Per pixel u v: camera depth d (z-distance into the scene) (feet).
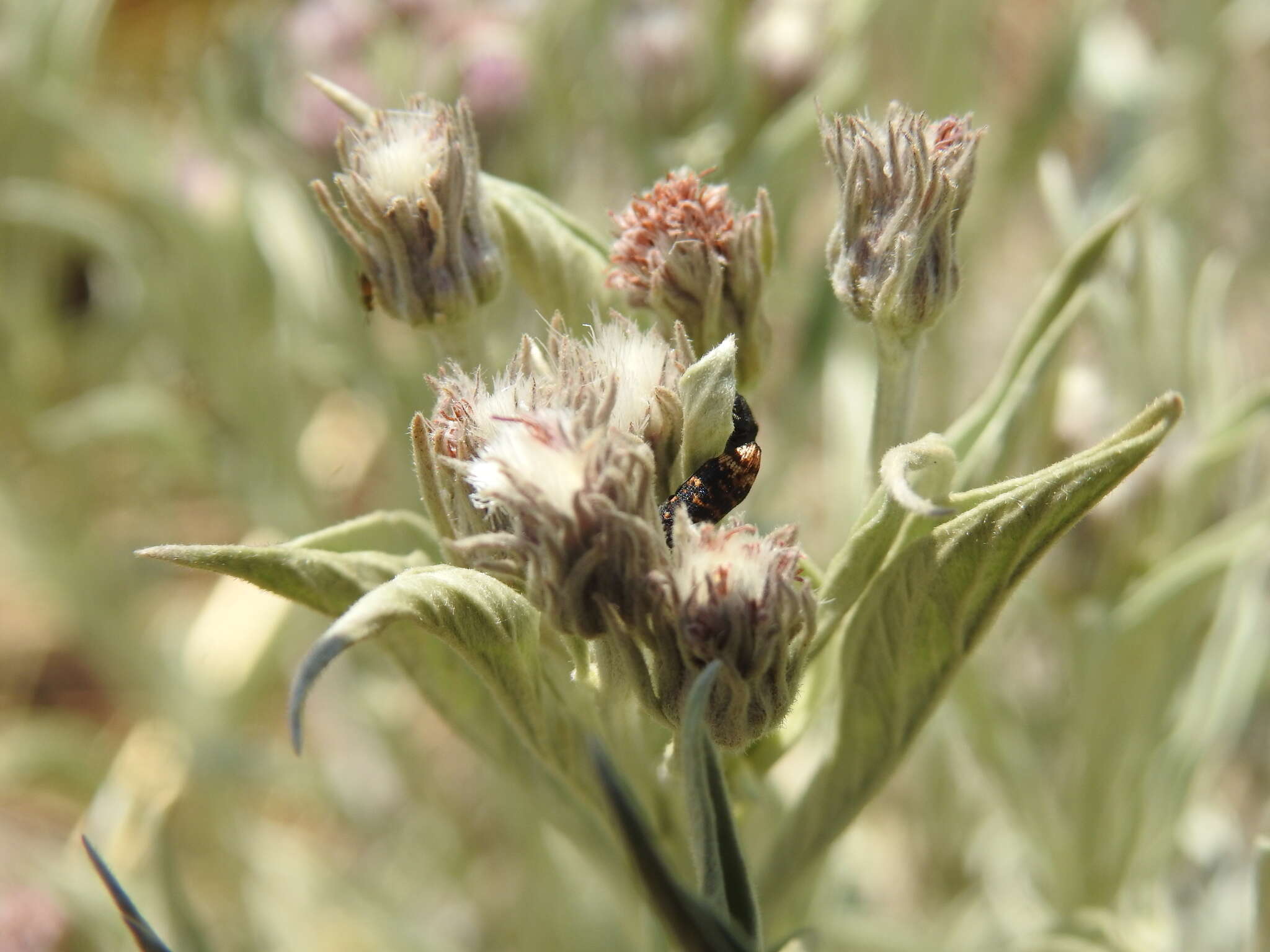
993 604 0.35
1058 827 0.50
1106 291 0.50
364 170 0.37
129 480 0.88
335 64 0.57
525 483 0.32
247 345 0.66
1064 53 0.66
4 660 1.01
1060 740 0.53
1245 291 0.89
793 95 0.53
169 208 0.65
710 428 0.34
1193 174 0.75
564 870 0.66
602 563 0.32
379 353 0.57
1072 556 0.47
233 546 0.34
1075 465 0.33
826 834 0.38
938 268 0.36
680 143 0.54
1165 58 0.78
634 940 0.48
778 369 0.68
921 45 0.72
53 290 0.84
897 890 0.74
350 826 0.83
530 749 0.36
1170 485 0.47
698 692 0.31
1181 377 0.53
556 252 0.39
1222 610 0.49
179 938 0.52
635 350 0.34
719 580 0.32
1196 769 0.50
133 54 1.06
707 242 0.37
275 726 0.92
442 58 0.55
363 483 0.83
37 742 0.77
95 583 0.77
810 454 0.86
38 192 0.70
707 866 0.31
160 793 0.71
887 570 0.35
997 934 0.65
